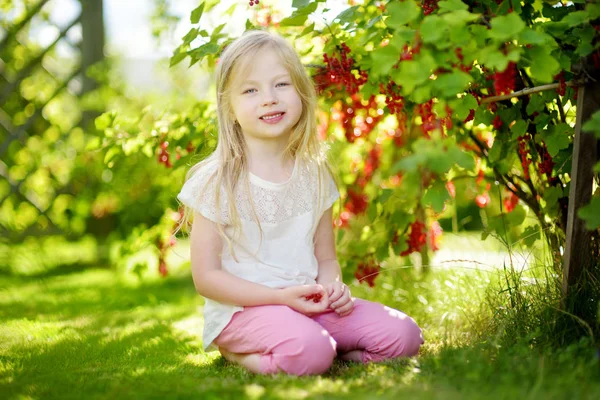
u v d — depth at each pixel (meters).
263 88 1.99
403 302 2.64
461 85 1.49
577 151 1.87
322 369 1.76
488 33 1.51
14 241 4.54
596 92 1.83
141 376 1.74
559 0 1.86
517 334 1.85
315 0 1.97
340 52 2.22
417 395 1.44
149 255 4.75
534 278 2.16
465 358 1.65
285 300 1.84
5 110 4.54
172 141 2.66
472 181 2.76
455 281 2.58
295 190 2.02
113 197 4.34
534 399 1.36
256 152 2.04
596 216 1.54
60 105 4.58
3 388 1.64
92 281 3.95
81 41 4.52
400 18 1.55
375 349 1.89
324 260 2.12
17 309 3.00
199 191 1.95
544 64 1.55
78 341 2.28
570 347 1.63
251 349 1.85
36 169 4.52
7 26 4.46
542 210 2.30
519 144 2.17
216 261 1.94
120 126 2.78
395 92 2.11
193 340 2.35
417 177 2.19
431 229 2.95
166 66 4.41
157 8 4.23
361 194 2.96
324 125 2.79
